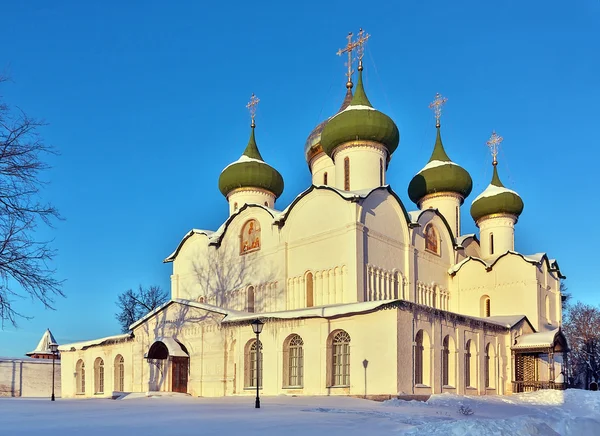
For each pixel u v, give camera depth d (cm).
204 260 4072
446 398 2502
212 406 2153
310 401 2364
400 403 2320
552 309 4206
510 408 2417
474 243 4516
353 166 3750
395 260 3531
